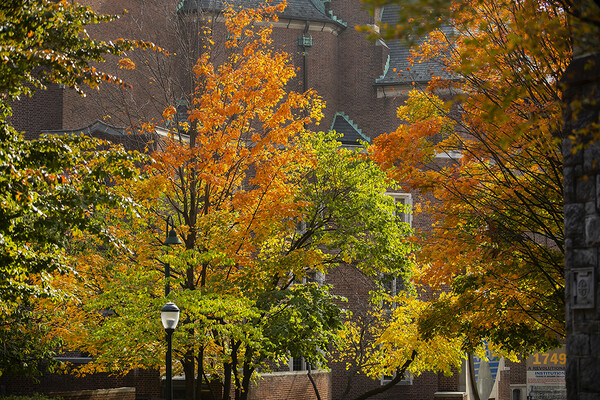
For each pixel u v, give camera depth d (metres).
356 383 42.56
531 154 18.20
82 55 16.80
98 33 41.75
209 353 26.31
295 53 48.16
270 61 26.25
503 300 21.05
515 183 18.67
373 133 49.25
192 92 28.16
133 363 24.72
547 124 13.58
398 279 41.03
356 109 49.69
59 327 24.31
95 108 42.09
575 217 10.66
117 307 23.64
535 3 12.38
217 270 26.94
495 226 19.14
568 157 10.78
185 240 26.16
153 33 43.81
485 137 20.02
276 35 48.00
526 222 19.58
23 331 23.53
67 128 40.53
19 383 34.03
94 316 25.58
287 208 24.98
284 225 26.64
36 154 16.67
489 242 19.92
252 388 36.47
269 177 25.03
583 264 10.53
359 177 29.23
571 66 10.79
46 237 17.28
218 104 25.80
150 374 35.41
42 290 18.12
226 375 27.12
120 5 43.00
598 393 10.23
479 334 22.81
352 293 41.28
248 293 26.09
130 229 27.22
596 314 10.36
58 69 16.28
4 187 15.32
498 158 19.05
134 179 18.19
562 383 39.78
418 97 22.34
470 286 22.45
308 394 39.59
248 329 22.62
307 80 47.94
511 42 11.06
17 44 16.17
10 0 15.72
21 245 17.47
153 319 22.33
